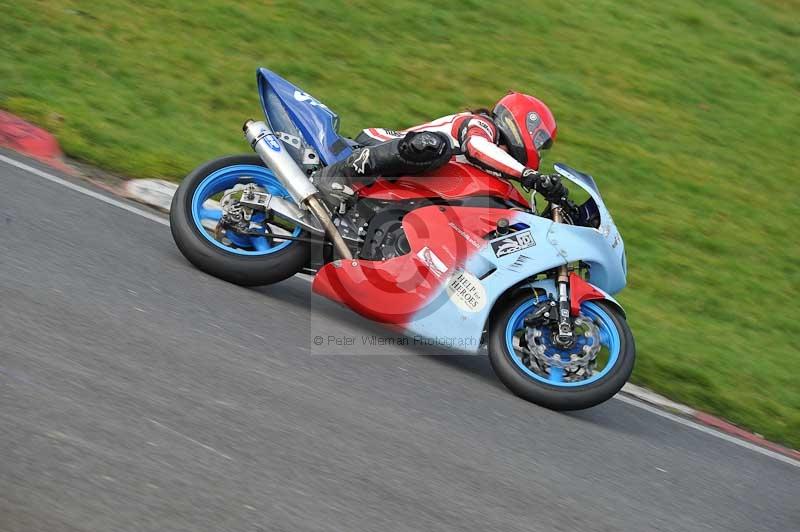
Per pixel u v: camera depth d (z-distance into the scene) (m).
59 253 20.94
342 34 44.50
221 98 36.62
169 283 20.91
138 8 41.75
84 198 25.56
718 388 26.12
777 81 54.59
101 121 31.88
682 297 32.62
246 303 21.17
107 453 13.70
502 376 20.70
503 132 21.88
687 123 46.47
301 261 22.06
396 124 37.81
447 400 19.34
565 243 20.95
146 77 36.41
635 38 53.59
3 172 25.67
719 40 57.25
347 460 15.41
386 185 21.72
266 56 40.59
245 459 14.54
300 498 13.92
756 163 44.97
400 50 44.62
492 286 20.80
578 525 15.53
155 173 29.25
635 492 17.58
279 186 23.06
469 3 51.16
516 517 15.18
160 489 13.19
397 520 14.10
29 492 12.41
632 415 22.44
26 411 14.19
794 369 29.55
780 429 25.06
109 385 15.62
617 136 43.03
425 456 16.38
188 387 16.31
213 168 22.59
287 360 18.73
